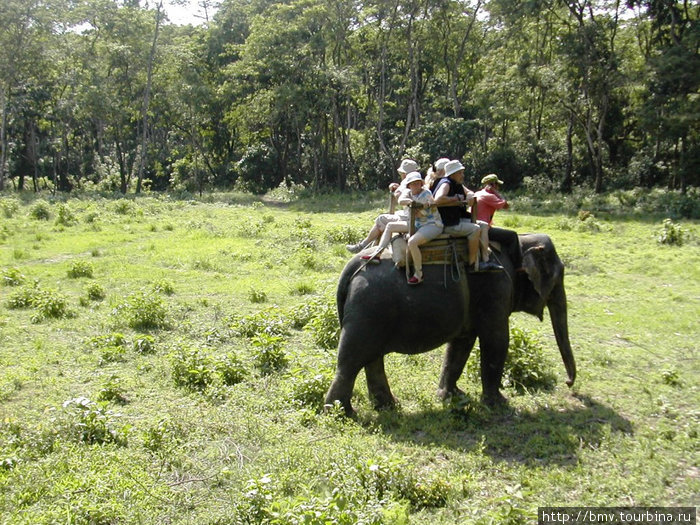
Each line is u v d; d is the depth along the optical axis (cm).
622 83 3117
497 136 4291
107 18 4328
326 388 721
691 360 910
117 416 652
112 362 886
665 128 2942
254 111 4225
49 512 482
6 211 2550
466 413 688
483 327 701
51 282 1408
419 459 600
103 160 5159
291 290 1317
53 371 849
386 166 4031
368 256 688
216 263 1599
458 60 3900
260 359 863
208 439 635
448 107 4288
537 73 3347
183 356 831
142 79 4538
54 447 598
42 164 4719
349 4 3972
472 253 676
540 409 719
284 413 694
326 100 4038
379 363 723
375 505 479
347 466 538
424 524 489
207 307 1212
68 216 2342
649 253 1758
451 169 662
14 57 3975
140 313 1070
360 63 4272
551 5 3381
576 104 3372
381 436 641
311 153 4731
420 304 661
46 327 1059
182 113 4462
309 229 2164
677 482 555
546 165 3809
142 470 561
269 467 559
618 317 1134
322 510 456
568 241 1998
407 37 3928
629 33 3541
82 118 4572
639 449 609
